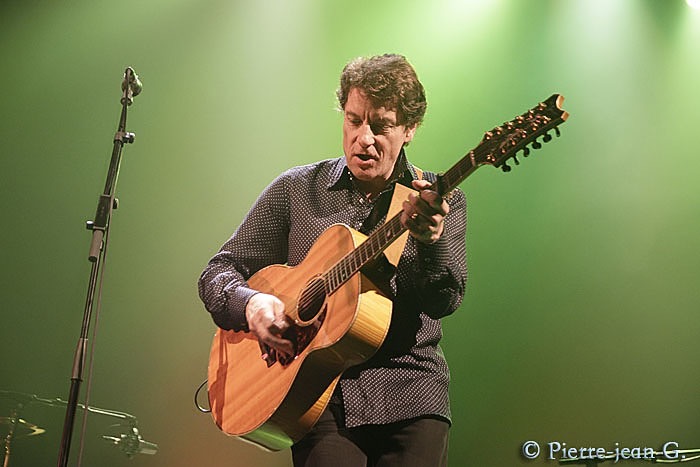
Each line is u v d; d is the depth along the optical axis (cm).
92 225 432
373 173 338
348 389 322
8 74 825
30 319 778
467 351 753
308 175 368
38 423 737
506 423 736
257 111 830
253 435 350
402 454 315
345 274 324
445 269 307
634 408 733
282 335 343
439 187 293
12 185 804
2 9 835
